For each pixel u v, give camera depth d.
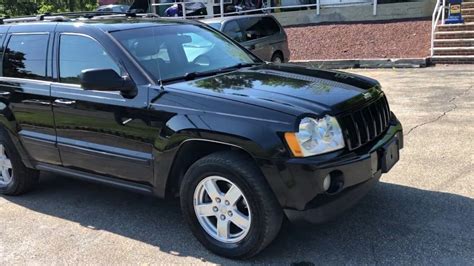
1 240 4.39
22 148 5.12
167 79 4.23
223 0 18.06
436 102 8.32
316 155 3.49
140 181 4.25
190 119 3.79
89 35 4.56
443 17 13.67
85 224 4.64
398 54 13.37
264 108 3.58
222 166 3.68
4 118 5.17
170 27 4.96
